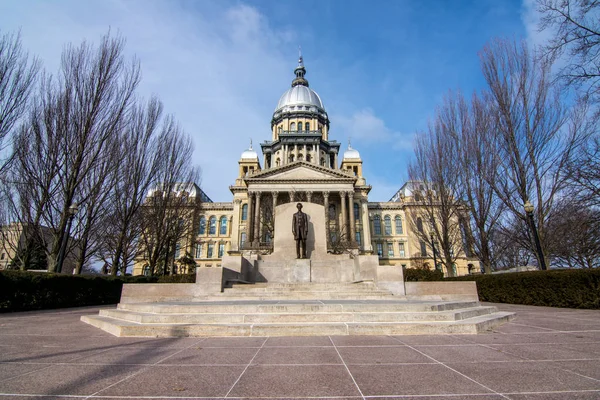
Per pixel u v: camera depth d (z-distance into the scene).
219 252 63.41
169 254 30.41
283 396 3.08
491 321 7.25
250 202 53.62
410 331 6.26
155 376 3.71
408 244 61.53
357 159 72.69
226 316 6.82
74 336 6.39
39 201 15.98
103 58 18.48
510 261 44.03
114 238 23.55
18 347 5.33
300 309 7.24
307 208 15.50
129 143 22.55
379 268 11.50
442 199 23.80
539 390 3.19
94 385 3.39
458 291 11.29
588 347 5.13
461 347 5.12
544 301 13.16
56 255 16.27
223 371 3.89
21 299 12.78
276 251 14.95
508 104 18.31
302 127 76.62
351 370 3.91
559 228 19.72
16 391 3.19
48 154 16.33
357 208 60.72
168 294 11.02
